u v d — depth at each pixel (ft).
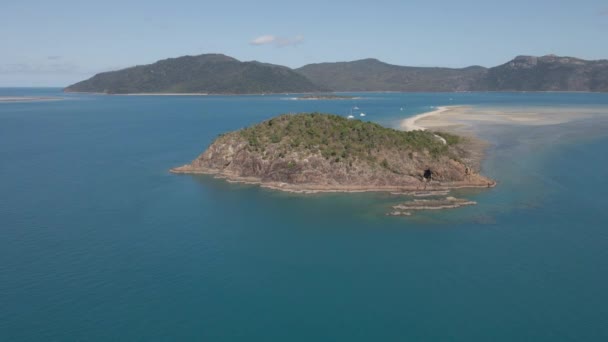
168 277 165.48
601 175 293.23
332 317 141.69
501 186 272.31
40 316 141.90
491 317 140.26
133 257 181.06
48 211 236.02
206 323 138.82
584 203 237.25
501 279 161.17
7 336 132.46
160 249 188.55
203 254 183.93
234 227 212.23
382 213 228.43
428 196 254.88
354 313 143.54
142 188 279.90
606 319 138.31
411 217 222.07
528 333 132.67
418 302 148.66
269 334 133.59
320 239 197.57
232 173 304.71
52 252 185.16
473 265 171.73
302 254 183.42
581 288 154.30
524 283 158.30
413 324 137.59
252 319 140.97
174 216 227.40
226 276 166.40
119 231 207.72
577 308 143.64
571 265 169.89
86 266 173.37
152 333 134.31
